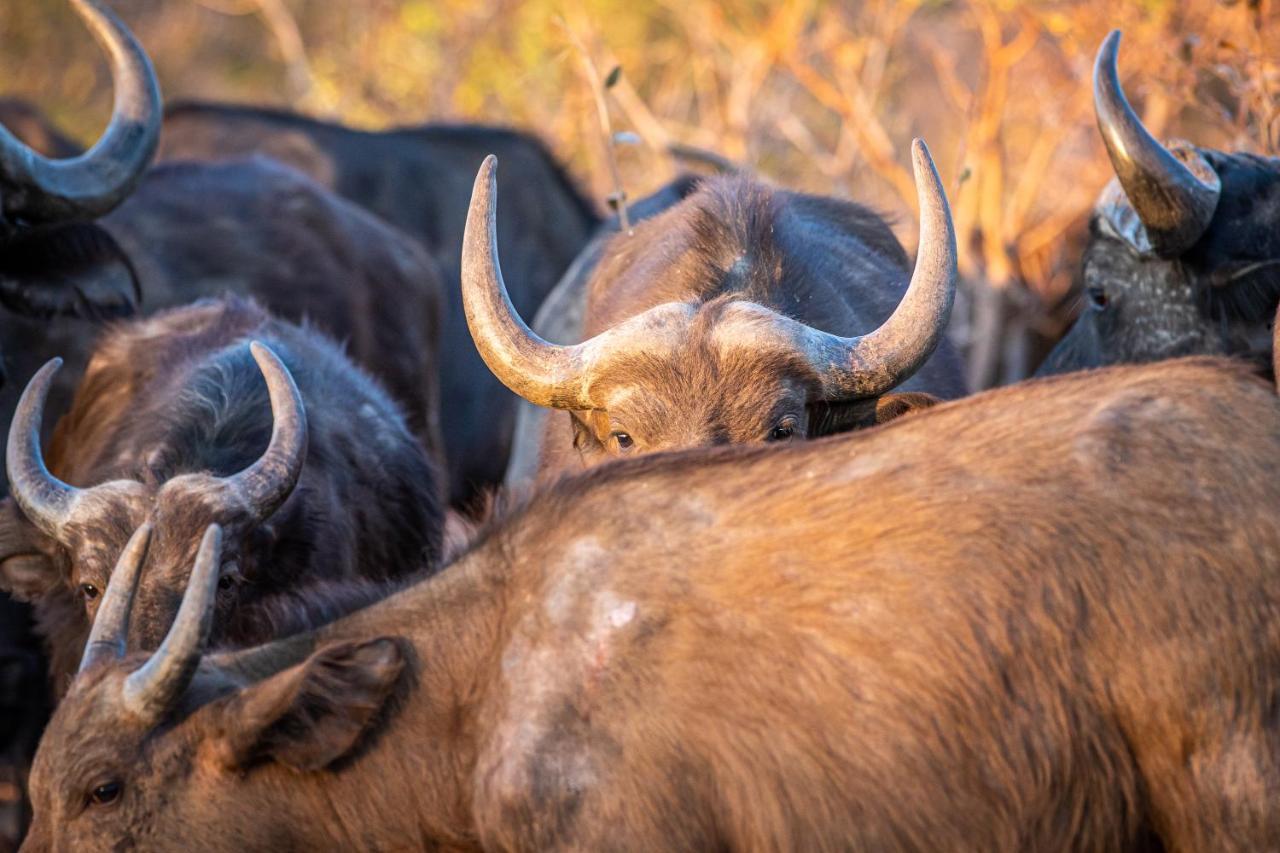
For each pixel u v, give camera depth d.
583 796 16.72
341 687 17.31
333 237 35.84
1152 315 25.36
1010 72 45.41
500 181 43.50
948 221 21.67
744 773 16.58
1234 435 16.66
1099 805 16.44
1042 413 17.16
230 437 24.50
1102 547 16.33
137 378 26.80
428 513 27.75
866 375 21.59
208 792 17.42
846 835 16.52
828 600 16.70
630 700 16.81
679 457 17.95
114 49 32.22
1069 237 39.12
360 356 35.09
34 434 22.25
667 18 54.78
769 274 24.30
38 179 30.02
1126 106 23.78
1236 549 16.16
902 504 16.89
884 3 48.16
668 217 27.53
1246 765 15.95
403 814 17.80
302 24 65.25
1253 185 24.78
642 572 17.25
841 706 16.52
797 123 48.00
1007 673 16.33
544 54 51.53
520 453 34.09
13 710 28.91
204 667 18.02
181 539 21.11
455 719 17.70
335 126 43.81
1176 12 35.97
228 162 37.25
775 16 46.91
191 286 33.72
